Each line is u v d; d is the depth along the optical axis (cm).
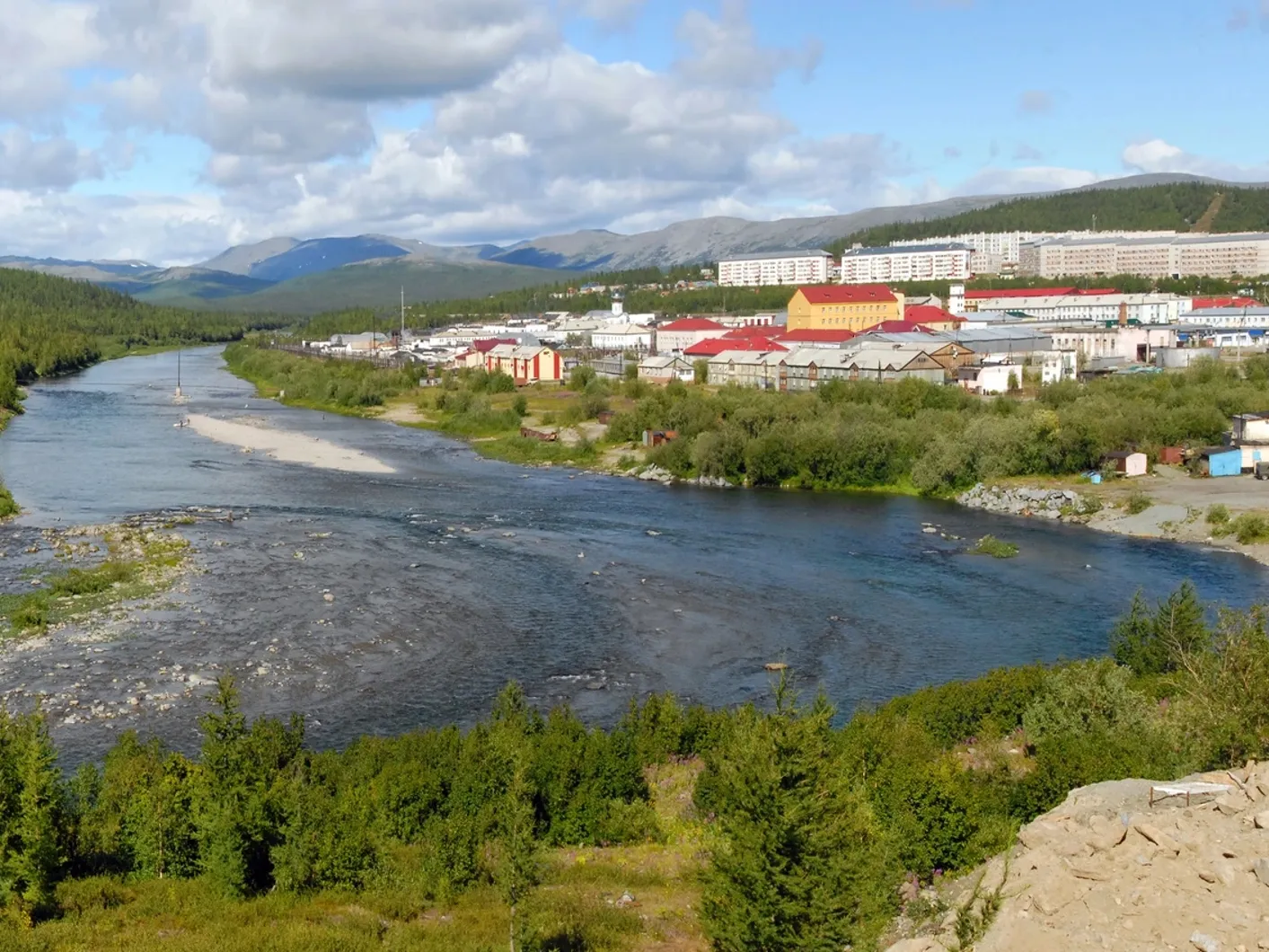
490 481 13300
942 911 3222
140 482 12681
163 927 3631
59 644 6831
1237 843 2856
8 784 3916
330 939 3431
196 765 4431
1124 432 12594
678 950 3475
